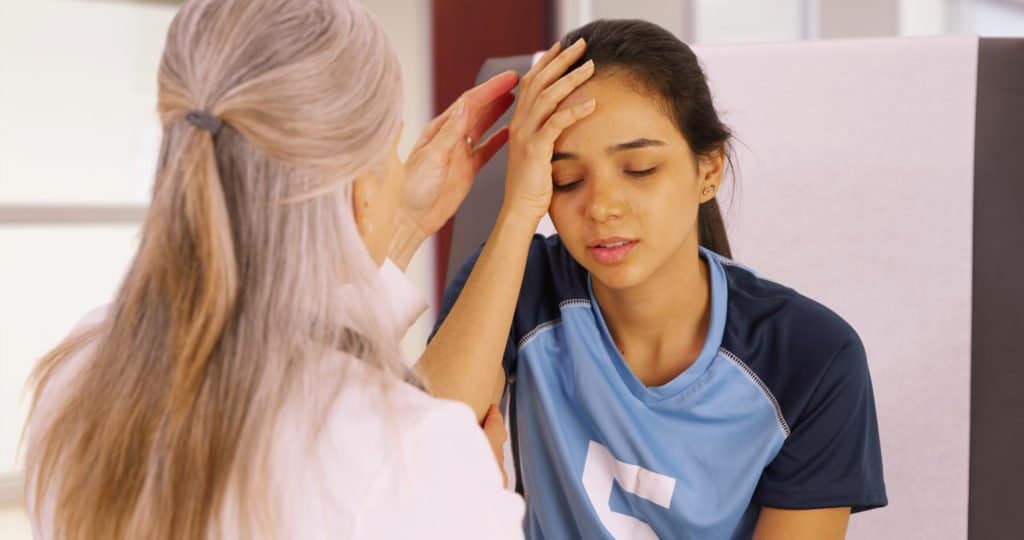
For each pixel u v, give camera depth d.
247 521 0.59
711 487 0.90
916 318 1.12
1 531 2.32
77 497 0.64
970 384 1.10
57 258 2.55
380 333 0.65
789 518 0.89
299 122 0.60
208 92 0.60
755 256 1.16
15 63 2.46
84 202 2.57
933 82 1.11
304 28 0.61
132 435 0.63
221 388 0.60
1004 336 1.09
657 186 0.82
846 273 1.13
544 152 0.83
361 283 0.65
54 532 0.67
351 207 0.65
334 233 0.63
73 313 2.59
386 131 0.64
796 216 1.15
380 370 0.64
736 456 0.89
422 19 2.53
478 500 0.63
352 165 0.62
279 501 0.59
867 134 1.13
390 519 0.60
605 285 0.91
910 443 1.12
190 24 0.62
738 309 0.91
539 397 0.95
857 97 1.14
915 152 1.12
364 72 0.62
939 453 1.12
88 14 2.51
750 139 1.16
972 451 1.11
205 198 0.59
